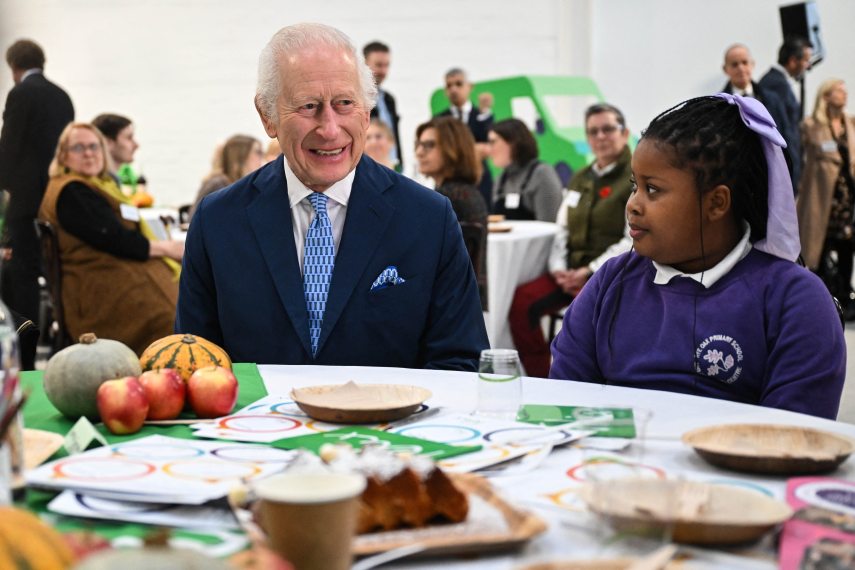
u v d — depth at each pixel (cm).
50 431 139
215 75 927
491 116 791
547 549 91
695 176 165
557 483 111
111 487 101
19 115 541
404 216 205
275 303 202
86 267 426
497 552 90
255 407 151
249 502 97
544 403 151
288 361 201
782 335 162
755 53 860
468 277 211
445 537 90
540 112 761
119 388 135
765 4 852
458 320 207
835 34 823
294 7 920
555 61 912
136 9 920
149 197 643
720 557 89
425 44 923
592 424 127
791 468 115
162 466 112
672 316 171
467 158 453
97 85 932
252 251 203
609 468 101
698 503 97
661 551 84
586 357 184
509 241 471
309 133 194
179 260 438
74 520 99
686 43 878
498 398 144
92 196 423
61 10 923
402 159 852
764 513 96
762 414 143
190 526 96
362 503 91
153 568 57
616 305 179
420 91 932
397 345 203
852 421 407
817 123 667
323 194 202
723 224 168
